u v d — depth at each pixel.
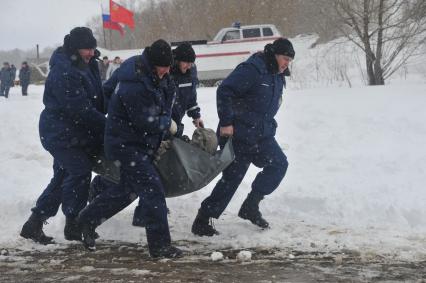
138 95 6.81
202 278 6.33
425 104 15.87
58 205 7.96
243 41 32.03
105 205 7.48
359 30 24.00
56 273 6.64
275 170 8.27
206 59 31.56
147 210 7.09
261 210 9.36
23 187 10.70
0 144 14.77
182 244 7.87
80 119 7.58
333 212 9.15
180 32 55.59
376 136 13.36
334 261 6.95
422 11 23.61
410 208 8.83
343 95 18.66
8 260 7.23
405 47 25.62
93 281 6.29
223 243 7.86
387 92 18.66
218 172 7.45
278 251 7.44
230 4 50.38
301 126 14.92
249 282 6.18
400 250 7.36
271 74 8.08
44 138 7.71
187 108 8.84
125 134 7.04
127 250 7.62
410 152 11.92
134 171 7.05
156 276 6.43
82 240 7.75
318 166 11.50
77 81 7.45
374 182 10.16
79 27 7.48
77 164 7.64
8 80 32.84
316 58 28.55
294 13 45.19
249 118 8.08
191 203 9.81
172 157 7.32
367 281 6.20
